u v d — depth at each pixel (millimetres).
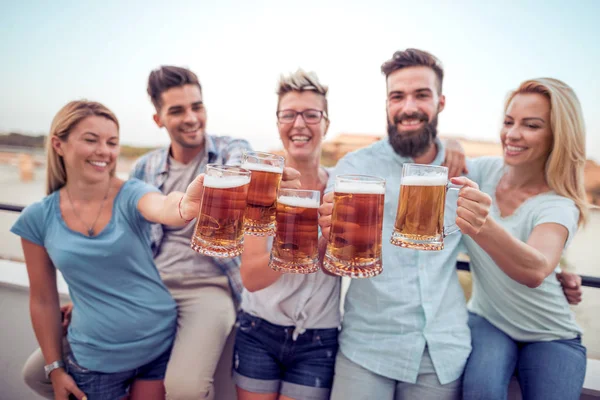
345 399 1178
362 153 1467
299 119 1472
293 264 885
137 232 1344
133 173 1976
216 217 784
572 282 1282
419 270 1249
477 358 1182
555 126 1183
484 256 1268
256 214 916
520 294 1230
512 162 1272
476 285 1394
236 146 1906
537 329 1232
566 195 1224
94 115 1274
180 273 1698
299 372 1303
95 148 1269
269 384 1324
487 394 1067
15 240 2014
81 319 1317
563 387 1075
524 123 1233
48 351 1382
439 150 1426
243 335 1382
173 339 1494
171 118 1774
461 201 895
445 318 1222
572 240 1186
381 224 858
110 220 1312
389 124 1407
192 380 1337
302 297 1291
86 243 1267
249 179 834
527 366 1177
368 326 1247
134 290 1348
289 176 1074
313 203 887
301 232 880
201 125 1834
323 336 1312
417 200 869
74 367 1344
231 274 1689
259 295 1346
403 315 1222
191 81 1771
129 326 1316
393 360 1188
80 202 1326
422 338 1189
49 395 1517
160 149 1959
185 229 1693
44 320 1403
